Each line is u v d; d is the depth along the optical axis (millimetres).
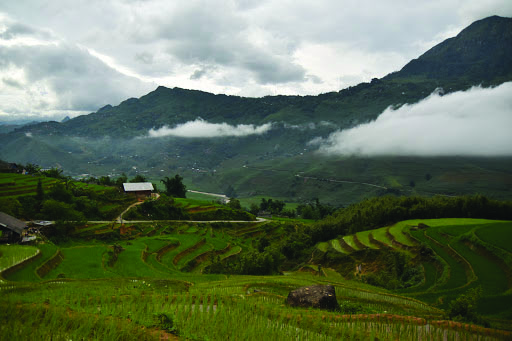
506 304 41594
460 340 18953
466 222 100312
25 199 92938
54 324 11805
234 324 15023
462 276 60125
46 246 62531
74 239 84000
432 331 19375
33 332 11125
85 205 106625
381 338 17000
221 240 113500
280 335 15180
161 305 17250
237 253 100938
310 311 21562
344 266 92250
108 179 191375
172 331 13352
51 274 49469
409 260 77375
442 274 63438
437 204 118312
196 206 149500
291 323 17656
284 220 186875
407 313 31375
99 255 65062
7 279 42000
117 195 132500
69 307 14430
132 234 100188
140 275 58812
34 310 12789
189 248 92625
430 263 72062
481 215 112938
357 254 94438
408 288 59438
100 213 110438
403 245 85938
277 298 30094
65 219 86188
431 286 58969
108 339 11578
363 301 39250
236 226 142250
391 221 121000
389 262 82812
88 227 92688
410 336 18344
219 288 39031
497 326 26312
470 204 114250
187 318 15398
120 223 105062
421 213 118625
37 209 91000
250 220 157750
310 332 16609
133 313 14406
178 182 193250
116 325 12695
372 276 71188
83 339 11352
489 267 60719
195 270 80688
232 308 18328
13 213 84250
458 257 68625
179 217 134000
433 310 38969
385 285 67312
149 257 76750
